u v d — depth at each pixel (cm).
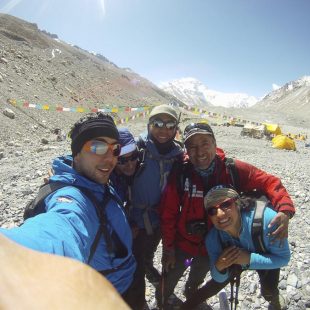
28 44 3281
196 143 133
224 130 1853
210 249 143
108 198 104
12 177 463
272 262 129
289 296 190
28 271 30
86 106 2441
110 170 106
